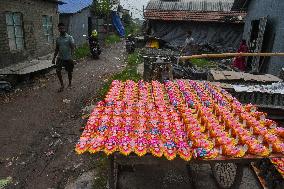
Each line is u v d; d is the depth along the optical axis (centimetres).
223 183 478
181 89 551
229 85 730
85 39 2378
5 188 471
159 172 509
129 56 1886
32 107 834
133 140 335
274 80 800
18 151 583
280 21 1158
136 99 493
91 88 1061
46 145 612
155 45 2217
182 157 316
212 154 318
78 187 476
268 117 698
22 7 1282
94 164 544
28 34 1353
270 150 324
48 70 1293
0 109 807
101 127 363
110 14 3375
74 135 660
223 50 2120
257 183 464
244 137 342
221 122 401
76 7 2097
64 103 879
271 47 1241
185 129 373
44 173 514
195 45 1975
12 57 1208
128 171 507
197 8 2364
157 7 2392
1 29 1115
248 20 1683
